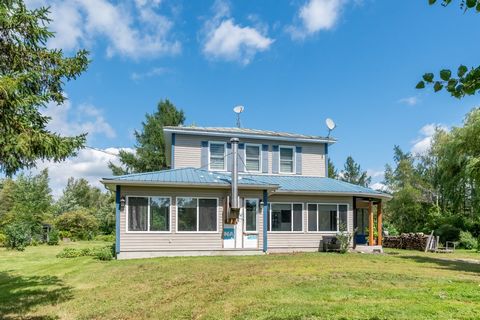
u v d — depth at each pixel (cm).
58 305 839
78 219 3712
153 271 1228
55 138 695
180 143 2053
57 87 785
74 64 787
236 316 694
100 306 819
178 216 1692
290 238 1938
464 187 2764
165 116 3894
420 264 1406
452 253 2048
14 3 697
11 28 696
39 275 1246
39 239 3003
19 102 632
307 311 698
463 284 956
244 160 2123
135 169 3844
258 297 830
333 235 1991
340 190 1969
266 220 1792
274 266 1295
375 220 3052
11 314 779
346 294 839
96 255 1742
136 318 720
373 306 726
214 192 1739
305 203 1980
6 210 4225
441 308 705
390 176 4188
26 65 737
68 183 5891
